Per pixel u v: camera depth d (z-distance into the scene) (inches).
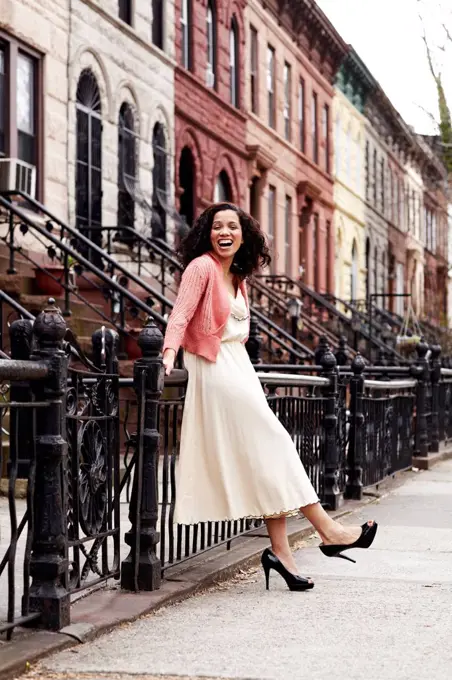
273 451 259.6
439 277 2493.8
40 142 693.9
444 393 709.3
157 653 206.7
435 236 2461.9
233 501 258.4
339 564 304.3
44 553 213.0
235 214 265.3
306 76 1393.9
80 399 247.0
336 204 1536.7
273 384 337.1
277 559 265.7
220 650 209.6
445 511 419.5
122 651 207.6
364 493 463.8
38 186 693.3
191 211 992.9
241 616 238.1
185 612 241.0
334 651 209.9
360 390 447.2
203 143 1003.3
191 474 260.1
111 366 249.8
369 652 209.6
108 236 724.0
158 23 904.9
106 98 786.8
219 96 1043.3
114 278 697.0
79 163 751.7
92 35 761.0
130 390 561.6
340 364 623.2
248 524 324.8
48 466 212.1
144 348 255.4
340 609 246.4
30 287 600.4
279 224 1259.2
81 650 207.5
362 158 1728.6
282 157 1272.1
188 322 257.9
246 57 1146.0
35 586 213.8
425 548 333.1
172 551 268.2
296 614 240.8
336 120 1569.9
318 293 1331.2
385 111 1850.4
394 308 2004.2
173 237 901.2
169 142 912.3
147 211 845.8
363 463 453.7
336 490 409.7
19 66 677.3
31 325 212.8
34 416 209.8
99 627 218.5
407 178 2134.6
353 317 1268.5
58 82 713.0
